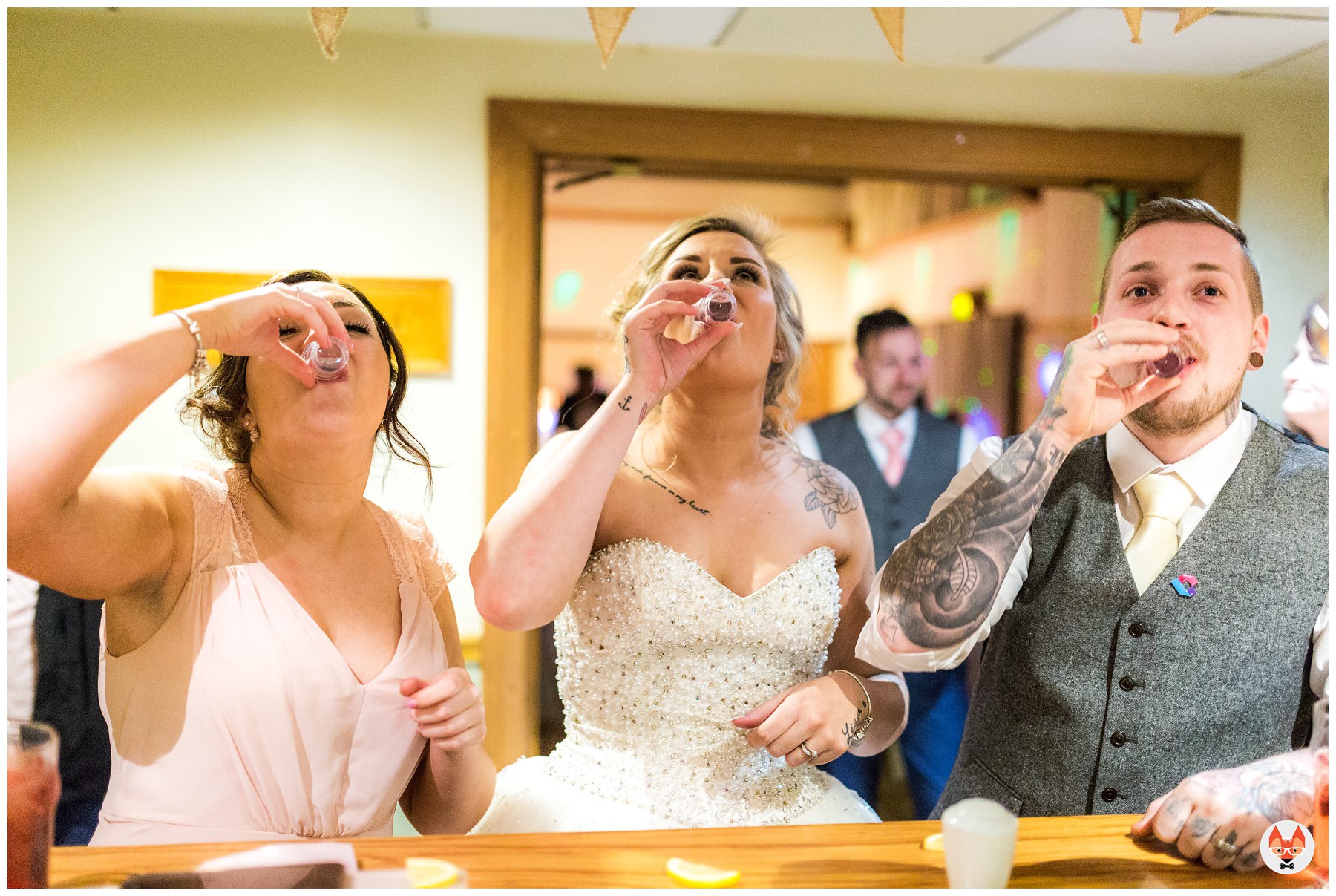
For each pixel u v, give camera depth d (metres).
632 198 8.78
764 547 1.50
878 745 1.52
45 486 0.97
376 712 1.25
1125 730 1.35
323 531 1.29
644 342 1.33
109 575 1.12
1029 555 1.44
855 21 3.08
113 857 1.02
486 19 3.17
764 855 1.08
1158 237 1.34
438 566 1.44
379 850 1.07
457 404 3.44
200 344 1.08
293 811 1.20
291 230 3.34
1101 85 3.64
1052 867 1.06
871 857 1.08
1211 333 1.32
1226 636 1.33
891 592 1.31
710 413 1.49
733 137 3.47
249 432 1.29
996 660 1.48
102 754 1.73
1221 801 1.06
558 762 1.53
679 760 1.46
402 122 3.37
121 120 3.25
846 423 3.93
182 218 3.29
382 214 3.38
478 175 3.41
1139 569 1.37
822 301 9.45
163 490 1.23
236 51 3.29
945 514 1.31
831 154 3.52
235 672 1.19
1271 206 3.73
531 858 1.06
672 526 1.49
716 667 1.47
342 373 1.20
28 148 3.21
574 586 1.50
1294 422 1.90
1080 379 1.24
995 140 3.58
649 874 1.03
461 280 3.42
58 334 3.26
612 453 1.31
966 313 7.25
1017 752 1.41
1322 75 3.56
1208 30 3.09
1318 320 1.87
